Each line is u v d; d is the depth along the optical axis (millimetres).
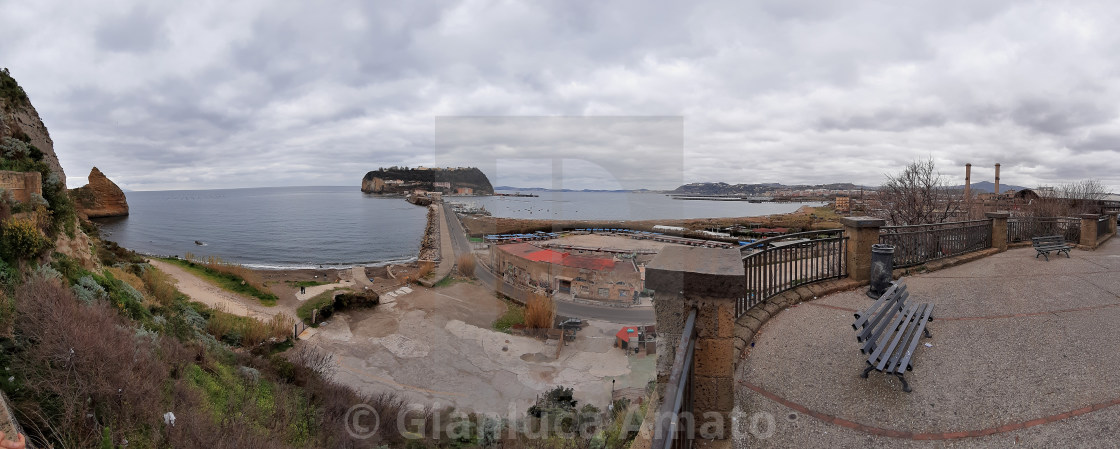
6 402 7398
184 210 137250
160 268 34250
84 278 14188
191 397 10500
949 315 5777
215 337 20922
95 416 8141
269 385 13820
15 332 8938
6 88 17328
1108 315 5613
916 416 3527
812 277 7305
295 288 34125
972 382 3990
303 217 109562
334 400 13031
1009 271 8555
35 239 11891
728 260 3039
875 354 4043
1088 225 12008
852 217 7617
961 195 27609
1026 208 26422
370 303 27781
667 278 2635
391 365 15906
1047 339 4867
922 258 9000
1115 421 3281
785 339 5102
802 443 3248
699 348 3088
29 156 15617
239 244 65062
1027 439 3164
